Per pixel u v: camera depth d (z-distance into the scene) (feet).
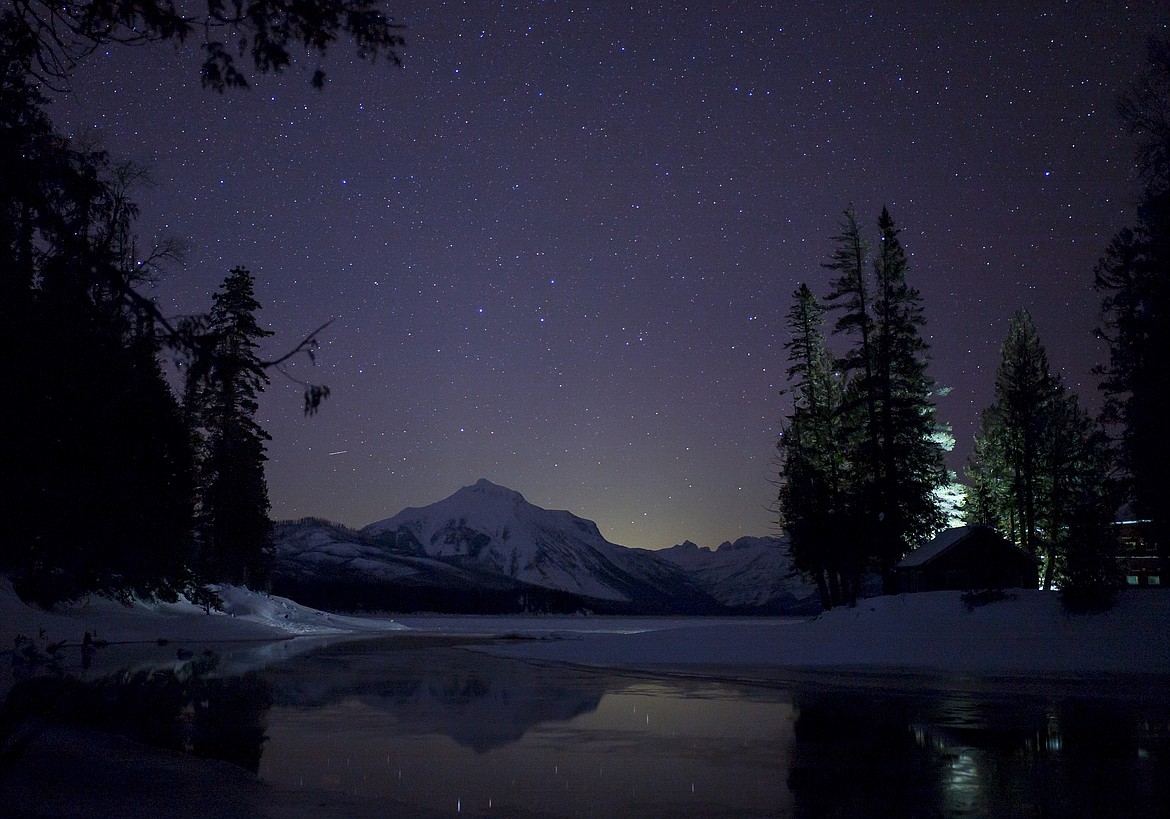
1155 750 45.24
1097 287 148.46
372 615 503.20
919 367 167.43
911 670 99.96
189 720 55.57
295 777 37.70
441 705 64.85
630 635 157.99
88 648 114.52
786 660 112.98
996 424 212.64
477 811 31.68
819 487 172.55
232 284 168.96
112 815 29.40
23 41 27.63
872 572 176.24
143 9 26.50
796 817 30.99
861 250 170.71
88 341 40.29
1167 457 124.57
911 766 40.75
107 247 29.66
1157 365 123.95
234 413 174.19
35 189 28.55
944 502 194.08
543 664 110.52
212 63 27.09
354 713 59.93
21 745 43.01
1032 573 165.27
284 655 124.88
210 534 190.19
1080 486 189.98
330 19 26.89
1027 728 53.26
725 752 44.73
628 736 50.21
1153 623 107.76
